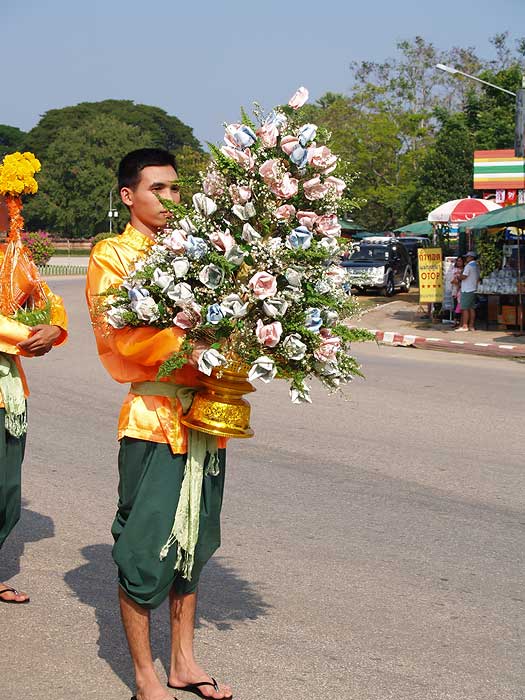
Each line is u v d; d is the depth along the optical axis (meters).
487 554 5.66
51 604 4.77
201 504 3.70
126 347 3.52
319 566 5.39
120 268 3.70
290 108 3.66
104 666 4.10
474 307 19.41
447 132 36.34
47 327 4.69
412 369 13.72
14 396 4.64
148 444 3.58
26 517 6.17
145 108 113.88
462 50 51.12
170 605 3.83
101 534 5.88
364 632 4.51
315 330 3.46
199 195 3.49
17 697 3.79
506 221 17.75
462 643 4.42
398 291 32.69
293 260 3.45
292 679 3.99
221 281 3.42
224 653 4.23
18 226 4.82
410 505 6.62
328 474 7.39
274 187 3.46
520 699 3.87
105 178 86.19
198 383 3.63
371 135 46.06
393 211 47.53
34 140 105.50
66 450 8.04
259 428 9.02
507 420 9.64
